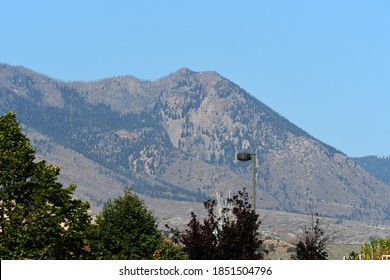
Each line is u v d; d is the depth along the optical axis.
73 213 111.56
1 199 107.31
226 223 92.56
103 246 125.81
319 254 110.81
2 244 105.56
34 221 107.12
